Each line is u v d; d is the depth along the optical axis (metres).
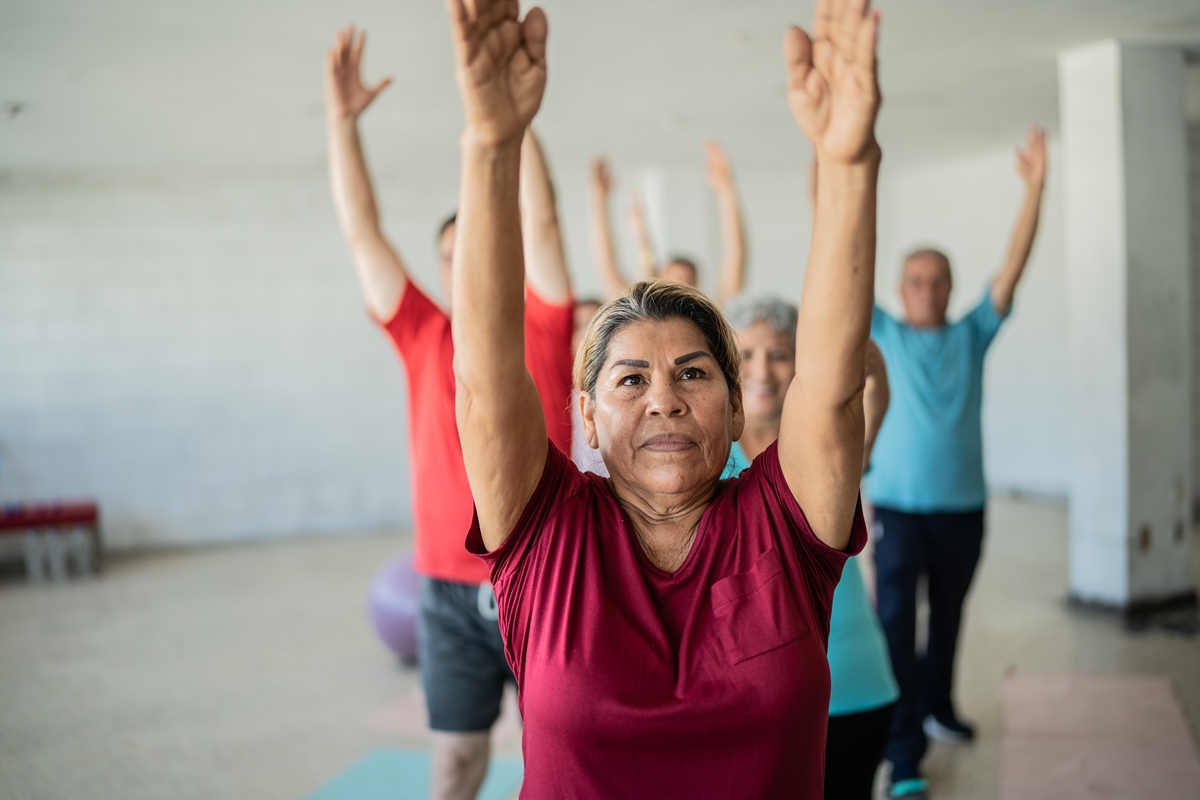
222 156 6.73
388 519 7.83
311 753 3.54
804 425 1.11
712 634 1.10
